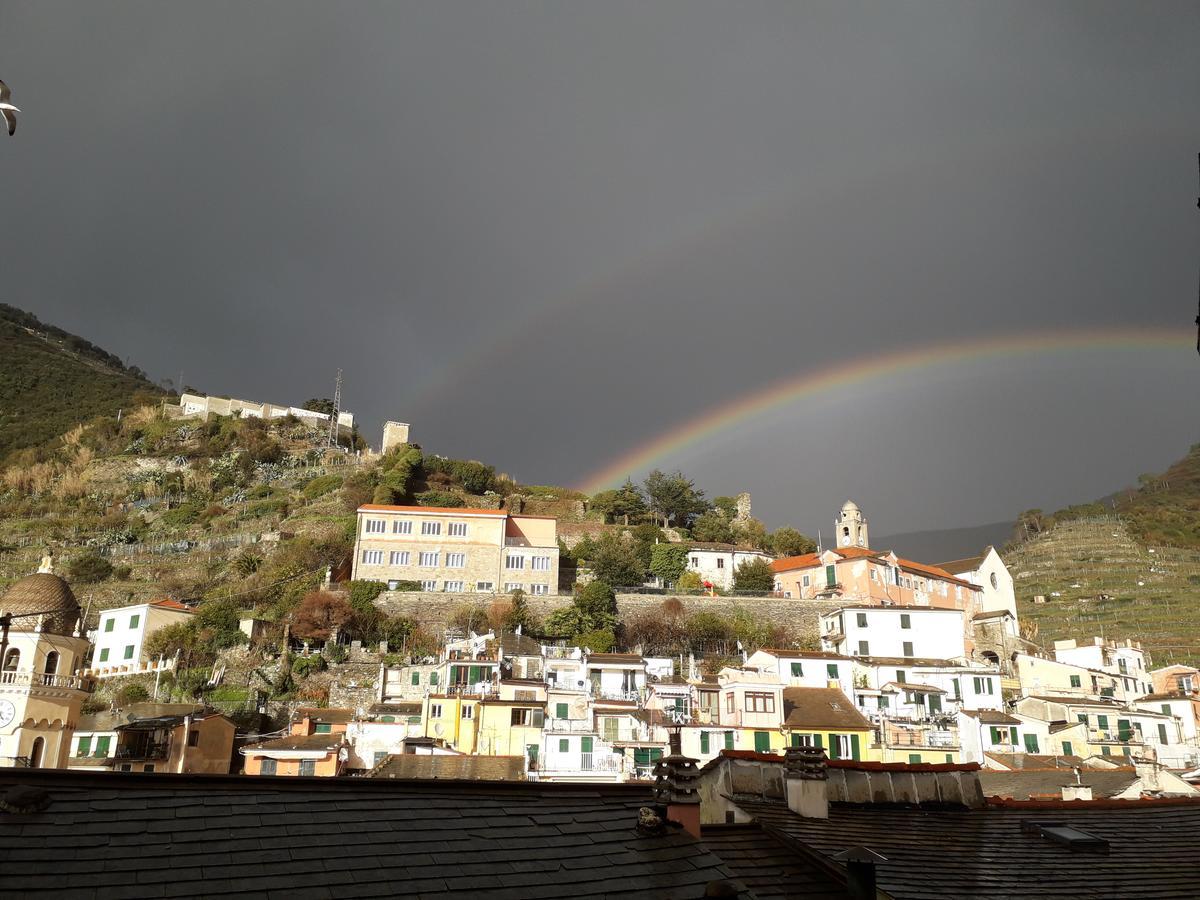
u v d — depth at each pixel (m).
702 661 116.75
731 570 160.00
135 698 106.19
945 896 20.53
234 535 163.88
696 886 18.67
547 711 85.69
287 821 18.03
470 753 80.19
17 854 15.52
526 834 19.50
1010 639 137.75
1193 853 25.69
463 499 183.25
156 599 136.62
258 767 78.88
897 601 142.38
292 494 182.12
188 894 15.26
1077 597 194.88
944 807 27.86
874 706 98.69
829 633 126.25
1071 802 29.39
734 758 26.98
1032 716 95.31
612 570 144.00
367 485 175.88
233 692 105.75
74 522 174.75
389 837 18.16
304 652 112.88
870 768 27.64
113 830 16.72
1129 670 128.25
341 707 105.12
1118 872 23.72
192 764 82.81
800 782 25.31
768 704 83.19
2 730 64.12
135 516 176.12
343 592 128.75
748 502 197.88
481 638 110.06
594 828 20.44
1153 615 176.75
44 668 67.75
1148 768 62.72
